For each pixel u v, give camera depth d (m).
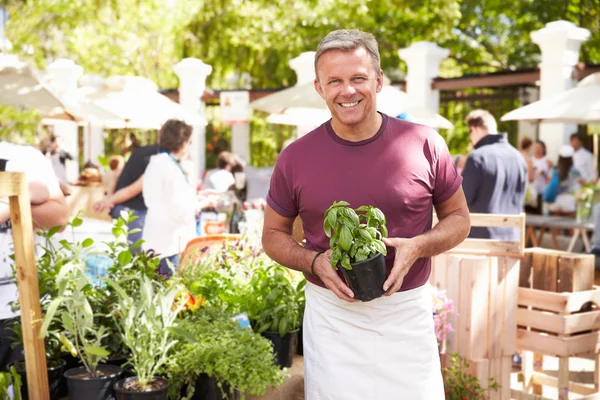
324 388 2.45
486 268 4.23
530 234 9.16
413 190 2.34
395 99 5.87
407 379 2.41
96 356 3.01
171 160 4.93
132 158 5.49
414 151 2.36
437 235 2.36
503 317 4.33
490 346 4.29
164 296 3.06
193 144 11.70
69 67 10.22
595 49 13.34
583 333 4.42
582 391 4.77
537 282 4.47
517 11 13.52
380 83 2.37
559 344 4.29
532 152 9.81
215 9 14.16
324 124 2.43
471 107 10.97
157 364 2.95
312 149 2.39
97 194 7.76
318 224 2.41
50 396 3.08
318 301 2.46
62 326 3.17
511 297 4.35
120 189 5.47
